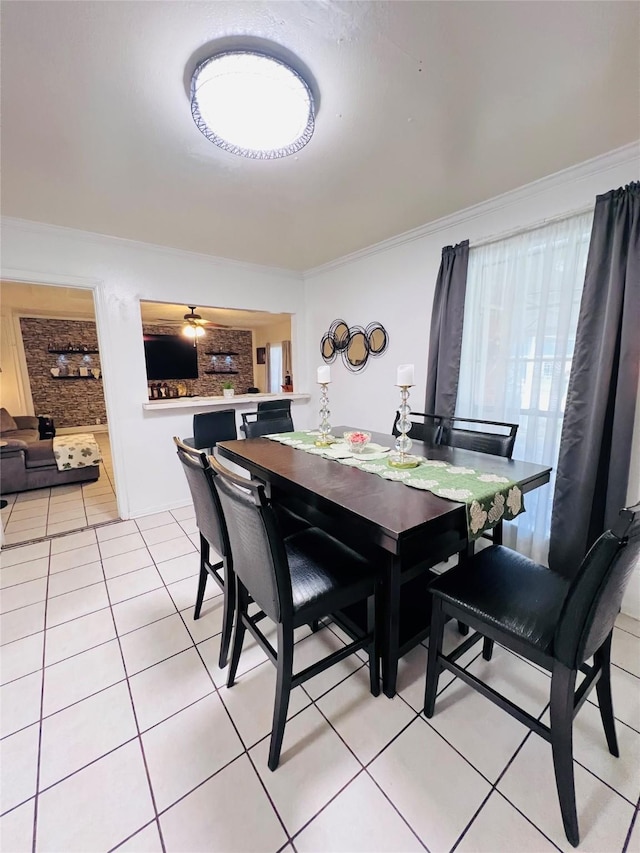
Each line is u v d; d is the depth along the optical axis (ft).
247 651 5.69
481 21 3.68
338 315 12.45
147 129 5.22
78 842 3.36
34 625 6.18
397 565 4.53
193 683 5.06
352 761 4.03
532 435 7.62
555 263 7.09
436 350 9.14
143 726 4.45
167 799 3.69
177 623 6.25
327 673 5.24
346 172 6.50
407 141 5.65
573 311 6.89
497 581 4.35
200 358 28.14
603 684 3.94
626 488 6.24
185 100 4.66
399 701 4.77
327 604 4.22
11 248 8.42
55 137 5.37
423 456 6.48
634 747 4.15
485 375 8.34
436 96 4.71
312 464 6.12
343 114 5.01
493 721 4.49
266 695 4.88
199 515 5.64
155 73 4.23
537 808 3.58
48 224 8.64
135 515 10.83
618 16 3.61
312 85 4.45
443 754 4.09
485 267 8.14
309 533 5.47
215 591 7.14
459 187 7.19
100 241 9.52
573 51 4.04
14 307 19.40
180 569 7.93
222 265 11.72
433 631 4.38
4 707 4.69
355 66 4.21
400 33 3.80
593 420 6.37
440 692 4.90
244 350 30.40
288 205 7.76
